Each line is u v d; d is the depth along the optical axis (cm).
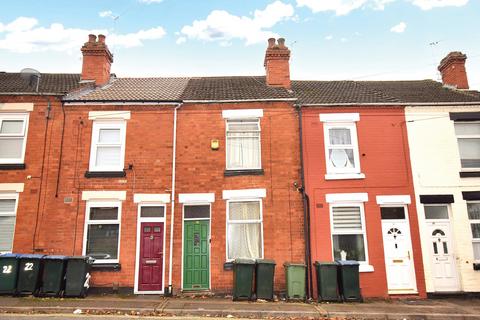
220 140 1359
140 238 1277
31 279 1125
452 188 1338
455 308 1085
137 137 1349
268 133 1368
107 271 1238
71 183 1299
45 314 935
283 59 1605
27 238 1247
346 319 982
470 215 1339
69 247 1252
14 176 1288
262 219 1295
